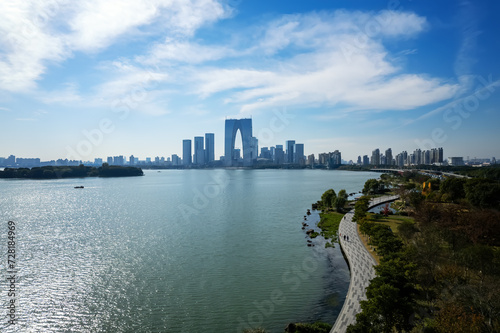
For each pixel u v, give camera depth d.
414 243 74.19
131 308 65.94
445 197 139.88
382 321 48.53
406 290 55.25
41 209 189.88
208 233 128.50
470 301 48.69
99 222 151.50
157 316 62.91
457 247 71.75
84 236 123.75
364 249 95.50
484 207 118.50
